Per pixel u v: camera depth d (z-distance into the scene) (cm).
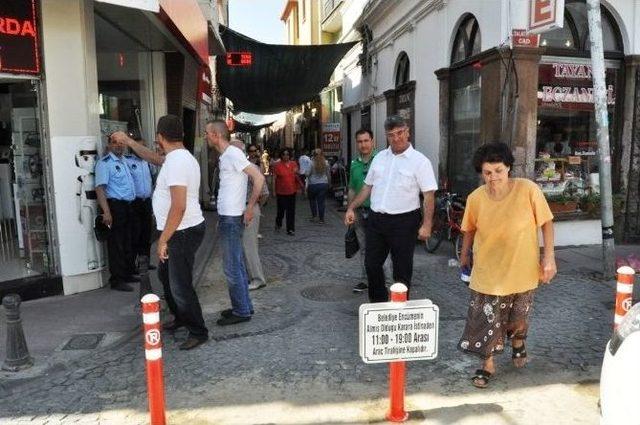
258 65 1436
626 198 910
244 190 541
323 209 1284
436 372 440
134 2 589
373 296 529
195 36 943
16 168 648
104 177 644
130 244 693
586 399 395
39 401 401
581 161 889
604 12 880
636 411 240
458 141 985
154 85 1098
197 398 402
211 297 655
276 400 398
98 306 608
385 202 501
